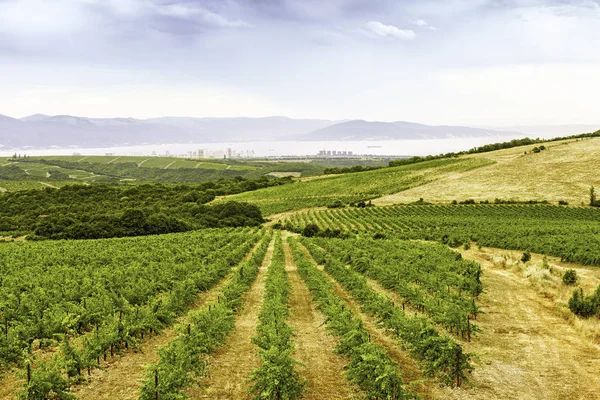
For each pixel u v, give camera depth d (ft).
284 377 40.32
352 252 126.82
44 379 39.81
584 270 110.73
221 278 108.47
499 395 42.91
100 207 309.42
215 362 51.26
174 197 368.89
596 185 307.78
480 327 64.85
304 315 73.15
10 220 266.57
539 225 206.80
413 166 448.24
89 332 63.82
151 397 38.60
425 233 195.52
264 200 378.94
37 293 77.46
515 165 381.60
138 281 87.20
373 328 64.64
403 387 42.75
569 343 57.88
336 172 554.46
